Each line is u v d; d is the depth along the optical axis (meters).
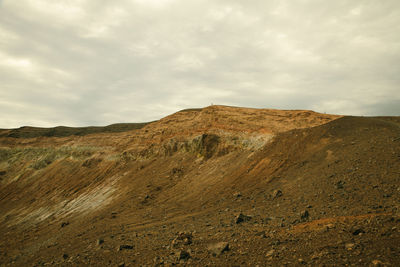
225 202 24.28
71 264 13.51
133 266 10.84
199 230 15.37
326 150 27.27
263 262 8.43
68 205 42.53
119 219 26.92
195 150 44.16
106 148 61.88
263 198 21.97
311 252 8.32
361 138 26.78
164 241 13.81
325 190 18.02
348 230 9.43
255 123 43.62
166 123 58.41
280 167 28.27
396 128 27.28
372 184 15.96
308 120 42.12
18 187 58.00
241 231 12.92
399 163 17.45
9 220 42.94
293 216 14.52
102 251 14.52
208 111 53.00
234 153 39.03
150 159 50.09
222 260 9.32
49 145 71.75
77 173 55.88
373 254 7.18
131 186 40.31
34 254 20.27
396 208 11.34
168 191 34.28
